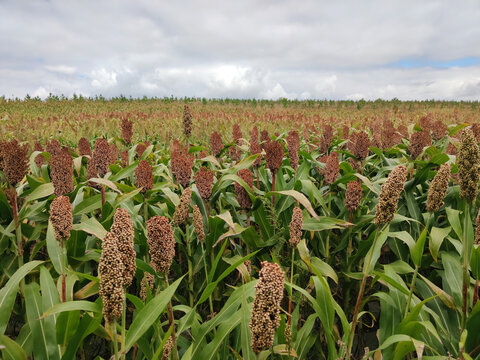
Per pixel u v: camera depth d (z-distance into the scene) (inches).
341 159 161.6
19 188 83.6
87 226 59.5
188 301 81.6
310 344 58.8
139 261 56.8
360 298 48.8
